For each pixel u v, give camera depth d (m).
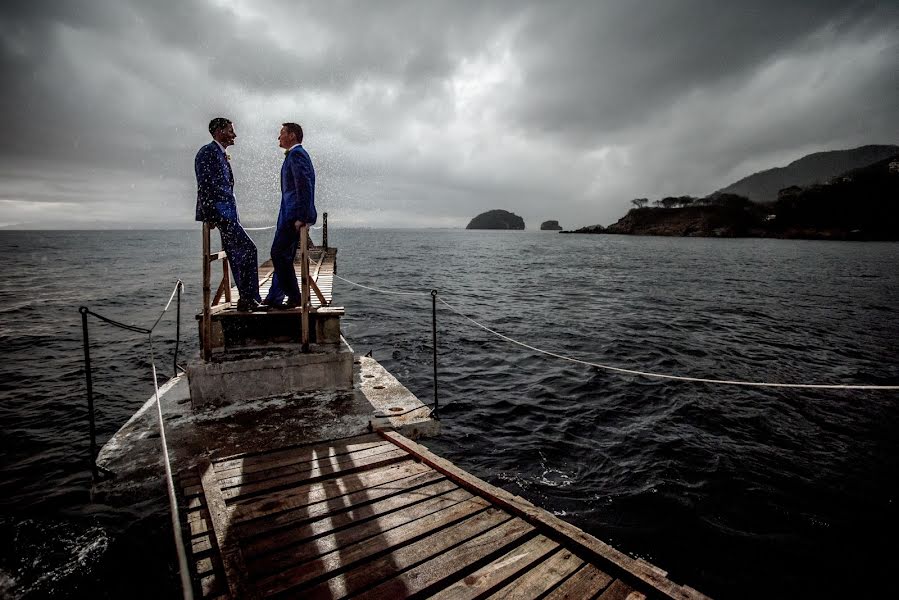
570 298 21.73
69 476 5.40
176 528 2.48
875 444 6.69
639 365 10.58
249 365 5.12
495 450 6.20
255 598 2.40
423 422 4.77
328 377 5.51
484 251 72.31
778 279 31.66
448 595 2.54
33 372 10.13
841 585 3.94
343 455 4.11
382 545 2.93
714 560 4.20
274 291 5.76
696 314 17.66
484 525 3.18
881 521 4.87
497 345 12.23
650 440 6.61
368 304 19.16
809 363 11.16
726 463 6.00
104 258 56.34
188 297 23.00
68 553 3.94
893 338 14.09
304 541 2.96
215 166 4.99
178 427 4.55
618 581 2.65
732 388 9.05
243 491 3.48
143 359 11.21
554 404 7.93
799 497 5.29
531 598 2.52
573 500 5.07
